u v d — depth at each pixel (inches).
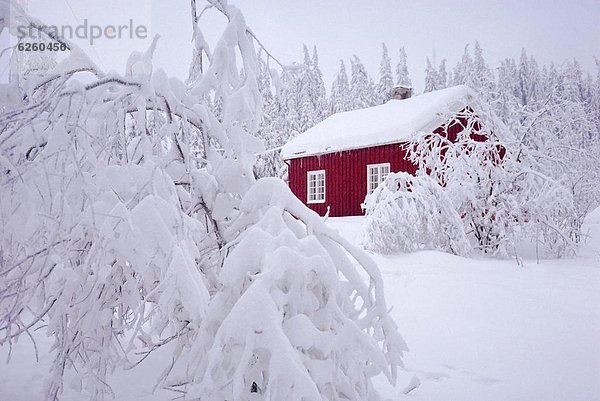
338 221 848.9
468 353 222.1
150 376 190.7
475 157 515.2
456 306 297.1
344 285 136.1
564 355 215.5
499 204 503.8
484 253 511.8
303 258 115.3
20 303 124.0
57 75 132.5
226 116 154.6
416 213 472.1
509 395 174.2
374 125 918.4
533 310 286.4
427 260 439.8
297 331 111.3
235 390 101.9
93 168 133.3
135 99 144.3
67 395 174.1
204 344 118.3
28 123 122.9
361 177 889.5
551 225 493.4
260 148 159.2
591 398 168.6
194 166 158.7
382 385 186.1
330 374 112.9
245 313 106.7
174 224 126.6
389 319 134.3
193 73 175.3
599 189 563.8
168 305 117.6
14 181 120.6
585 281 368.5
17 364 216.8
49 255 121.6
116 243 120.5
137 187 132.8
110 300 135.3
